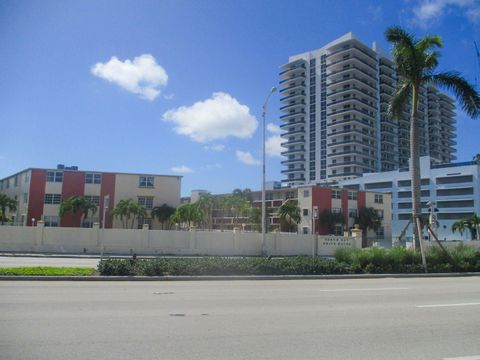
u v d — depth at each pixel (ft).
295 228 257.14
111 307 31.76
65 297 36.11
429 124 513.45
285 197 295.48
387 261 67.62
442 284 54.08
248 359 19.71
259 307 33.06
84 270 53.67
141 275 53.06
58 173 200.54
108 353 20.11
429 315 31.22
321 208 248.32
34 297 35.78
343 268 63.77
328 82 462.19
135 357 19.62
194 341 22.53
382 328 26.55
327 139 444.14
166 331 24.54
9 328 24.54
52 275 49.42
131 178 208.74
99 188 204.23
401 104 80.74
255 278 56.08
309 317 29.43
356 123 426.92
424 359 20.40
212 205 300.20
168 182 213.46
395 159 459.32
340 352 21.16
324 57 472.44
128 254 113.60
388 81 465.06
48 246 111.45
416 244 76.18
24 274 49.24
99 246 114.21
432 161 376.89
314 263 62.13
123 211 196.75
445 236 345.31
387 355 20.86
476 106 76.28
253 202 321.73
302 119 477.77
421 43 76.59
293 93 491.72
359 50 438.81
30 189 196.65
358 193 263.29
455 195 345.51
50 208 197.77
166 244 119.34
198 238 122.01
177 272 54.54
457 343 23.38
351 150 423.64
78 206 191.62
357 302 36.70
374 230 260.21
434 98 512.63
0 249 108.99
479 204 334.24
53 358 19.26
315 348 21.72
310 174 465.47
